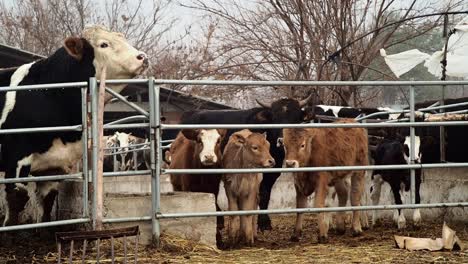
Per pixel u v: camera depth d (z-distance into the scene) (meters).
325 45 20.50
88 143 9.11
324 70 20.78
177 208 8.95
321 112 16.64
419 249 8.68
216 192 10.66
